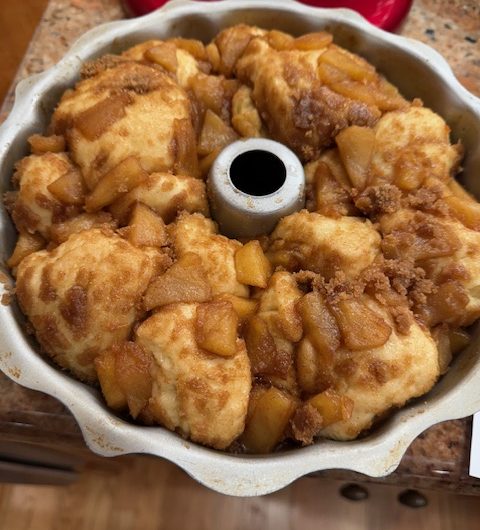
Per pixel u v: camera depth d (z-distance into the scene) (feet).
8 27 1.34
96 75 0.98
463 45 1.26
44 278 0.80
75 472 1.18
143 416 0.79
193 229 0.88
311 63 0.99
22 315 0.83
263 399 0.79
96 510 1.31
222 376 0.75
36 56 1.20
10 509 1.31
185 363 0.75
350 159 0.95
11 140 0.93
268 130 1.03
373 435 0.77
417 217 0.88
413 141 0.96
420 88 1.07
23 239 0.91
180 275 0.81
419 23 1.29
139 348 0.78
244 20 1.11
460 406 0.76
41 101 0.99
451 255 0.85
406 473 0.84
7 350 0.76
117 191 0.88
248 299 0.86
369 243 0.86
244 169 0.98
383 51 1.07
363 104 0.97
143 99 0.93
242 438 0.81
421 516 1.18
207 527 1.28
